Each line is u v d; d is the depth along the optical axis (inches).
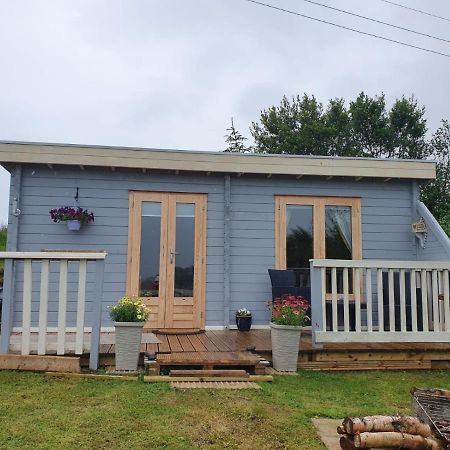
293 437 127.9
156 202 281.1
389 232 299.7
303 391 170.7
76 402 147.3
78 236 271.6
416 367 215.9
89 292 271.0
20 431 123.8
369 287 217.8
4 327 185.2
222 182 287.6
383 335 214.7
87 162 261.9
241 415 140.1
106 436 122.6
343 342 217.8
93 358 184.5
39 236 268.4
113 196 276.7
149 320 271.6
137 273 273.9
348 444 107.1
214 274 281.4
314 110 894.4
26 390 157.8
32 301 266.7
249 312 274.1
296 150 837.8
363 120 826.2
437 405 125.3
